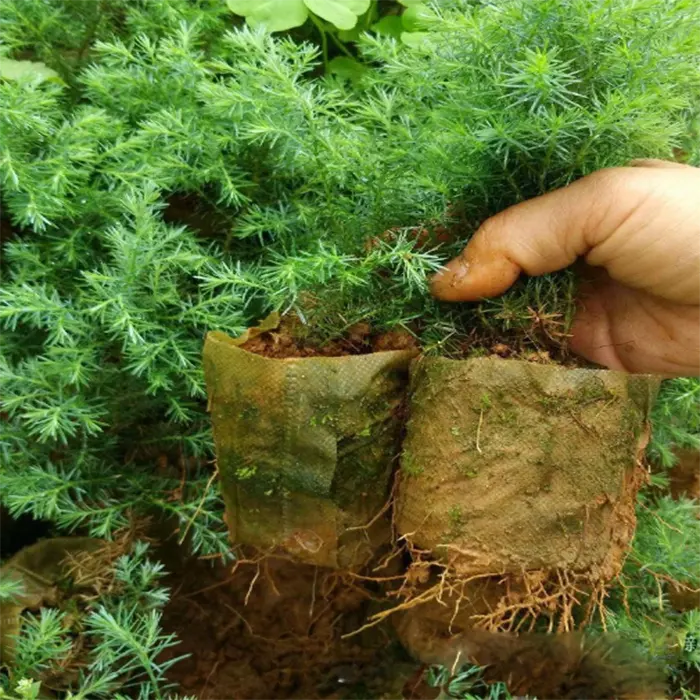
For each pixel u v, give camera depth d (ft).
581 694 1.00
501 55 0.76
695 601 1.08
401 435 0.79
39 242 1.03
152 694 1.02
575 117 0.73
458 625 0.87
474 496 0.73
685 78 0.77
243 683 1.10
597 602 0.76
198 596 1.14
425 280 0.83
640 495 1.08
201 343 0.95
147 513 1.06
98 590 0.95
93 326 0.95
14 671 0.86
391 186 0.88
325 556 0.78
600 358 0.95
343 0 1.16
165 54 1.05
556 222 0.78
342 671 1.11
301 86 0.87
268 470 0.75
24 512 0.99
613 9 0.71
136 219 0.92
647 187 0.75
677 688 1.06
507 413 0.72
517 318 0.82
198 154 1.00
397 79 0.97
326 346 0.82
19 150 0.97
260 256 1.03
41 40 1.15
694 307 0.87
